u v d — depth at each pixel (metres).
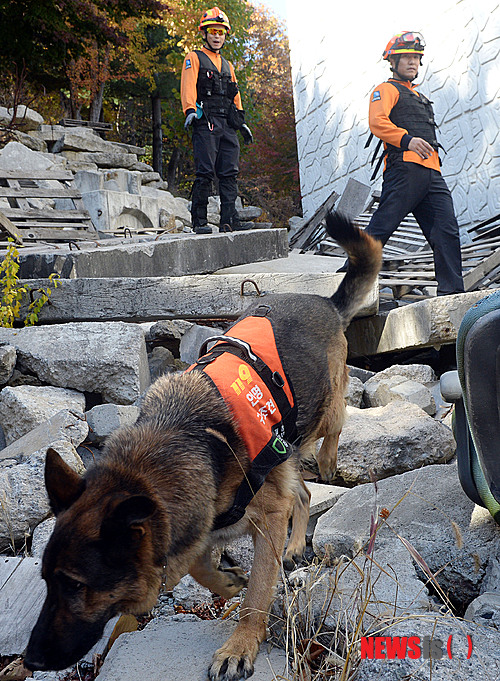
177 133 28.39
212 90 7.59
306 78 15.01
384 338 5.49
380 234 5.89
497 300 2.09
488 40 9.45
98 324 4.63
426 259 7.55
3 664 2.50
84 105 25.86
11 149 12.82
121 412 3.86
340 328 3.32
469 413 2.18
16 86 16.41
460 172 10.34
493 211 9.66
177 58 25.17
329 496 3.28
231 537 2.36
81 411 4.08
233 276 5.28
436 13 10.47
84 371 4.31
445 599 2.18
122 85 28.42
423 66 10.91
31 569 2.85
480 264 6.68
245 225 8.32
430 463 3.70
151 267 6.03
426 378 5.03
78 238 8.83
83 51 17.58
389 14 11.57
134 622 2.65
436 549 2.58
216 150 7.79
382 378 4.98
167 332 5.16
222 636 2.31
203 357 2.63
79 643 1.94
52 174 11.46
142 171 18.17
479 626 2.01
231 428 2.28
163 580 2.06
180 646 2.26
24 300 5.21
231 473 2.24
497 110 9.39
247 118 24.91
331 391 3.08
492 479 2.20
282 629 2.25
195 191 7.86
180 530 2.07
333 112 13.91
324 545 2.77
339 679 1.91
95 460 2.24
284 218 22.09
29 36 16.36
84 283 5.16
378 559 2.57
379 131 5.92
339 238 3.44
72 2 15.90
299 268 7.51
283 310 3.03
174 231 12.54
